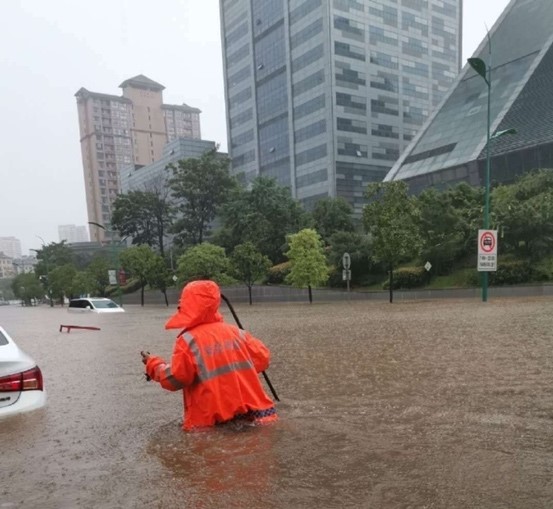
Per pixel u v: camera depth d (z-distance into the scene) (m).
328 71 69.56
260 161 83.31
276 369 6.18
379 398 4.34
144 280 44.53
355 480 2.46
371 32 73.88
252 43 83.06
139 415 4.19
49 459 3.08
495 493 2.26
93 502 2.38
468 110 54.50
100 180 126.00
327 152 70.12
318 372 5.83
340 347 7.92
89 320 22.55
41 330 17.14
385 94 75.38
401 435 3.19
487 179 18.67
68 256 80.38
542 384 4.61
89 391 5.48
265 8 79.69
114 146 127.25
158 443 3.28
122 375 6.59
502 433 3.17
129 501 2.36
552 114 43.44
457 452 2.82
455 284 25.61
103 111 125.69
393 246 21.31
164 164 90.44
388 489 2.34
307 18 72.25
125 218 57.09
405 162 56.03
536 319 10.84
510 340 7.65
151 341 11.07
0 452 3.24
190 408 3.57
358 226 43.53
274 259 40.31
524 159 43.19
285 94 77.00
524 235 24.53
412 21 79.31
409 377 5.21
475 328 9.56
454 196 29.61
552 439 3.03
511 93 50.53
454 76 85.50
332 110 69.56
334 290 30.47
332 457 2.80
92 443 3.39
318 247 27.33
